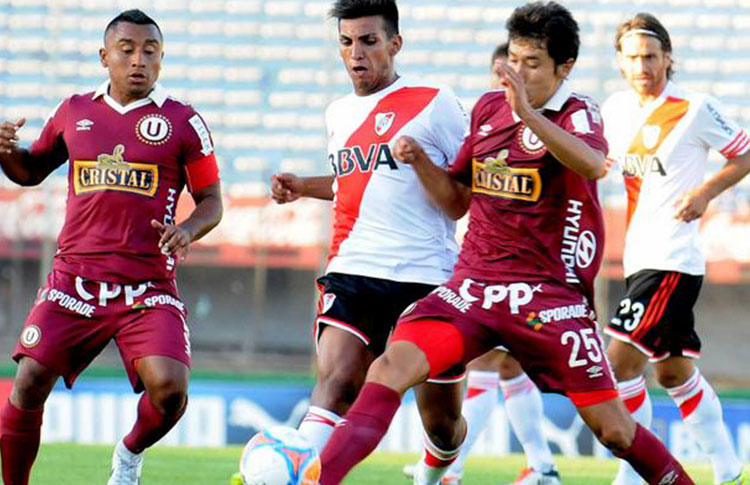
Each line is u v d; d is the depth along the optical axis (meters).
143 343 21.50
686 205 26.17
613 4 65.62
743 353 55.91
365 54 22.22
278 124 64.06
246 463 16.70
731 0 66.44
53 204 55.00
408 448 41.78
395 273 21.91
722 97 64.31
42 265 54.75
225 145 62.97
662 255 27.69
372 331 21.83
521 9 18.94
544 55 18.70
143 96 22.45
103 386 43.19
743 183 55.59
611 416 18.91
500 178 19.22
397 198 22.06
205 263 56.16
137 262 21.91
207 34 66.94
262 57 66.38
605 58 60.56
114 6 67.00
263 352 56.22
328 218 52.16
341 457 17.17
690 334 28.11
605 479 31.44
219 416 43.19
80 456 33.66
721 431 28.80
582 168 18.05
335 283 22.00
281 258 56.00
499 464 35.34
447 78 65.38
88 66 64.75
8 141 22.05
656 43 27.75
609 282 55.38
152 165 22.09
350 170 22.41
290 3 67.94
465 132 22.53
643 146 28.00
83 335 21.88
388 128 22.20
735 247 55.09
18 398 21.75
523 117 17.73
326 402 20.73
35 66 64.94
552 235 19.14
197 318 57.06
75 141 22.20
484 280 19.23
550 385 19.27
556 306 18.95
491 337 19.16
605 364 19.06
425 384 21.31
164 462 33.12
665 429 41.72
